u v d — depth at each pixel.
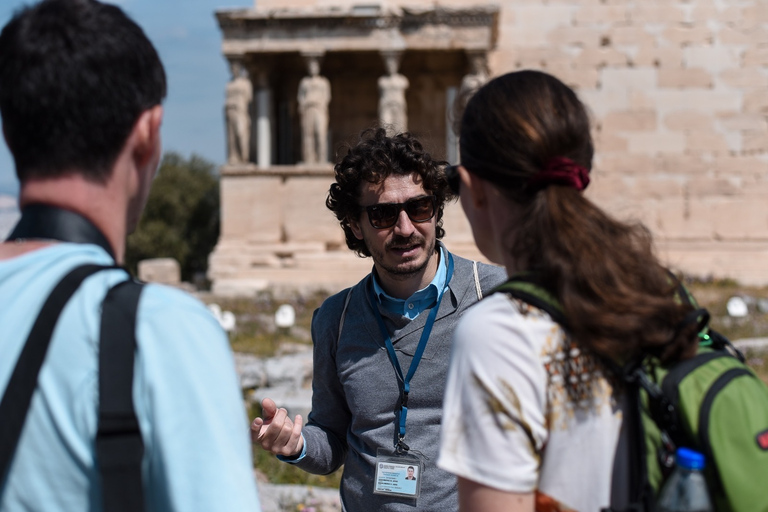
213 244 31.67
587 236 1.91
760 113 21.36
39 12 1.73
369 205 3.25
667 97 21.53
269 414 3.11
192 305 1.72
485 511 1.84
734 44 21.36
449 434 1.91
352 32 20.20
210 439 1.59
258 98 21.52
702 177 21.52
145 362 1.60
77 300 1.63
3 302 1.63
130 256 30.25
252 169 20.91
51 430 1.57
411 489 3.16
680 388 1.86
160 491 1.59
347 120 22.72
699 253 21.33
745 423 1.81
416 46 20.11
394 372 3.26
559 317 1.90
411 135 3.38
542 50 21.69
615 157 21.67
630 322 1.82
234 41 20.53
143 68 1.79
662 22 21.45
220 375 1.66
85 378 1.58
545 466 1.89
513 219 2.08
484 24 20.03
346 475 3.38
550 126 2.01
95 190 1.75
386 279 3.28
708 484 1.82
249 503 1.59
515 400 1.85
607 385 1.90
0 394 1.56
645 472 1.85
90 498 1.58
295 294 18.66
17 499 1.56
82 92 1.69
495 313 1.93
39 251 1.68
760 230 21.41
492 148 2.05
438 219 3.45
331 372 3.45
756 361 10.80
